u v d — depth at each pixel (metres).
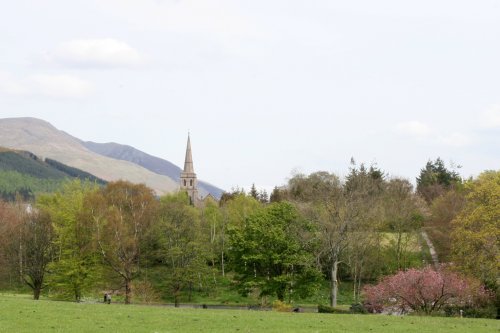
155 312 46.56
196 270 98.19
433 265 105.25
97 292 96.06
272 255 77.81
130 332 34.19
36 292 88.50
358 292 101.62
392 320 46.28
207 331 35.34
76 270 83.69
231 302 102.62
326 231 78.94
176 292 96.62
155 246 107.62
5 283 105.94
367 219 95.50
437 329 40.12
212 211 135.12
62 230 87.44
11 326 35.31
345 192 86.81
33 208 126.38
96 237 84.94
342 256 98.31
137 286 95.25
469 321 47.28
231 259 84.69
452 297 61.19
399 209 112.75
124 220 88.75
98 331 34.28
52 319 39.22
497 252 62.69
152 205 94.50
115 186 97.81
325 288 105.81
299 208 96.75
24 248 90.69
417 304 61.34
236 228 84.81
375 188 107.44
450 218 106.81
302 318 45.84
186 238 101.44
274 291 77.75
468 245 64.25
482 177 87.50
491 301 61.75
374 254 106.44
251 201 143.00
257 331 36.06
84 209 88.62
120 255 85.12
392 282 62.47
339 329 38.72
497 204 64.25
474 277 63.22
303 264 75.81
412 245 116.06
